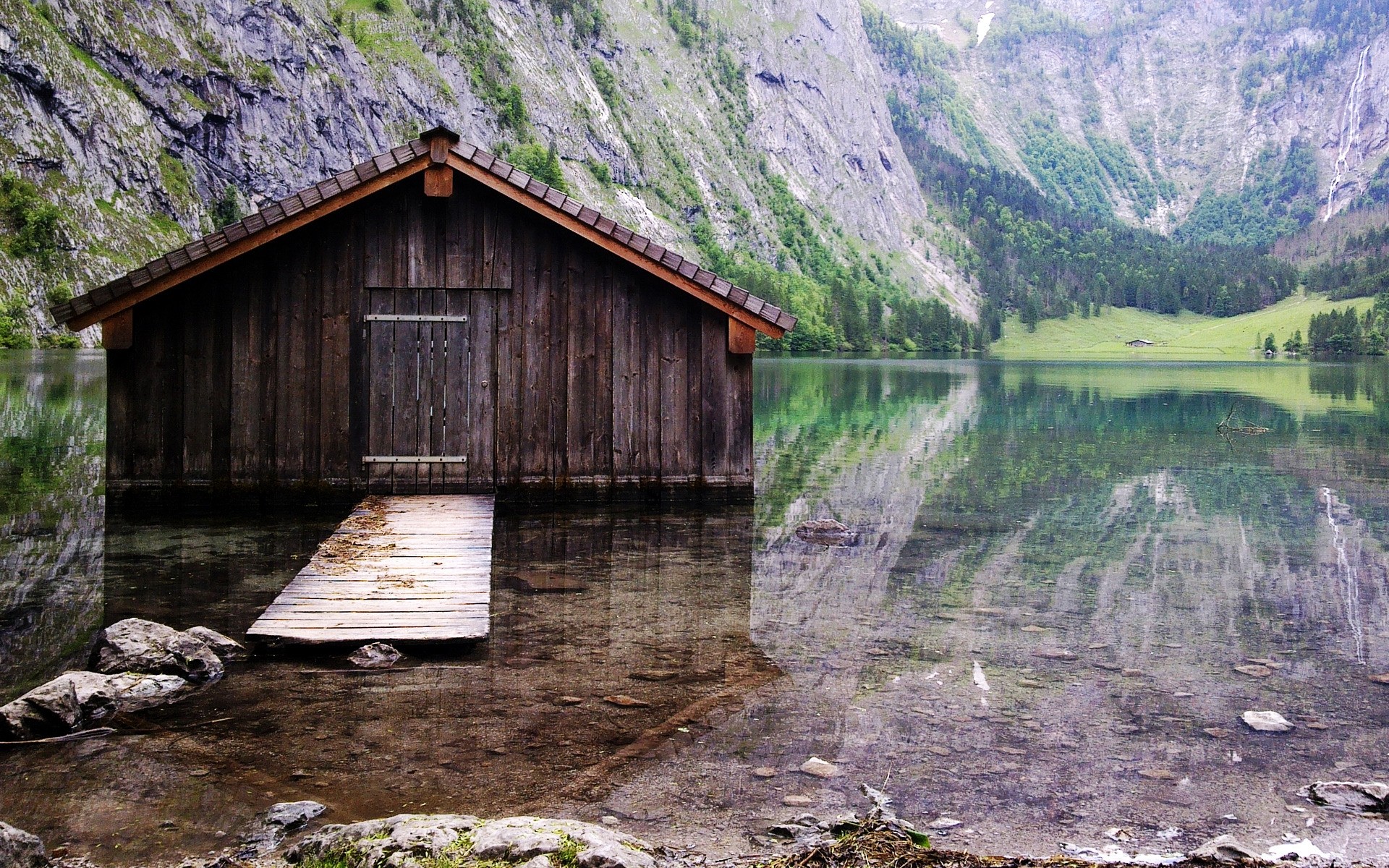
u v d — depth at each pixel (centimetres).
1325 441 3039
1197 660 923
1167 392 5781
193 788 618
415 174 1595
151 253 14850
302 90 18225
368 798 603
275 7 18150
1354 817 597
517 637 965
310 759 663
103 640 852
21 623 1005
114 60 16075
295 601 1002
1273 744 714
